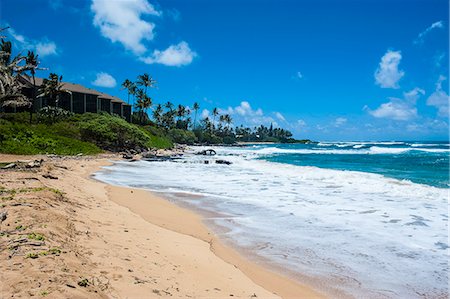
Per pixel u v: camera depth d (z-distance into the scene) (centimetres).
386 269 669
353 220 1027
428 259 718
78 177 1680
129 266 539
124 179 1914
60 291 381
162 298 449
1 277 398
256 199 1365
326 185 1727
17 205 713
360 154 5153
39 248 494
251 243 821
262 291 562
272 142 18012
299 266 683
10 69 3328
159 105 10388
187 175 2197
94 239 643
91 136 4122
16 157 2425
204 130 14012
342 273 651
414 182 1856
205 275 593
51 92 4625
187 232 899
